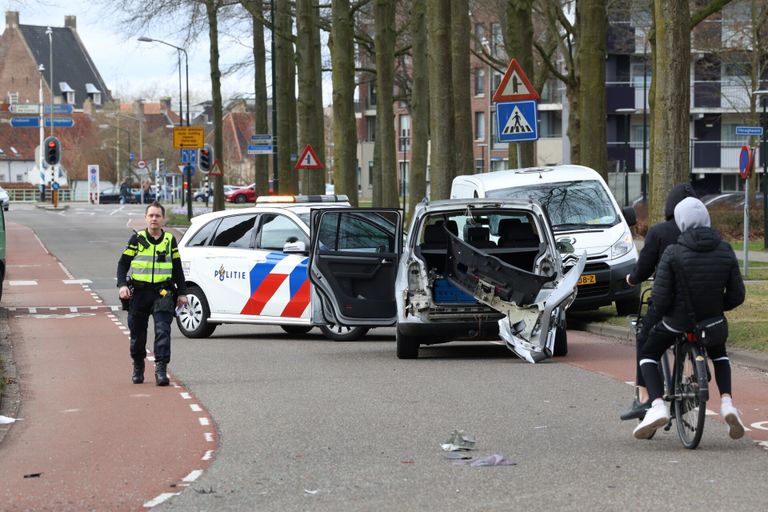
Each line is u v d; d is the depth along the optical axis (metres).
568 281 16.97
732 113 78.62
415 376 15.57
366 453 10.40
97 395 14.51
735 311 21.95
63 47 179.00
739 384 14.50
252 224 21.52
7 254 48.38
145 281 15.28
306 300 20.58
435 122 29.38
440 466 9.79
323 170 43.03
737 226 47.34
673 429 11.40
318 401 13.52
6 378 15.77
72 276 38.06
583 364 16.58
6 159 151.12
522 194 23.48
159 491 9.07
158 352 15.20
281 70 47.00
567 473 9.42
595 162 27.56
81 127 152.50
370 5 46.94
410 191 38.41
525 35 30.27
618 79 79.69
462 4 31.50
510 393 13.88
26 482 9.51
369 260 18.48
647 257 10.80
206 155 63.03
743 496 8.50
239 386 14.97
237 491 9.01
